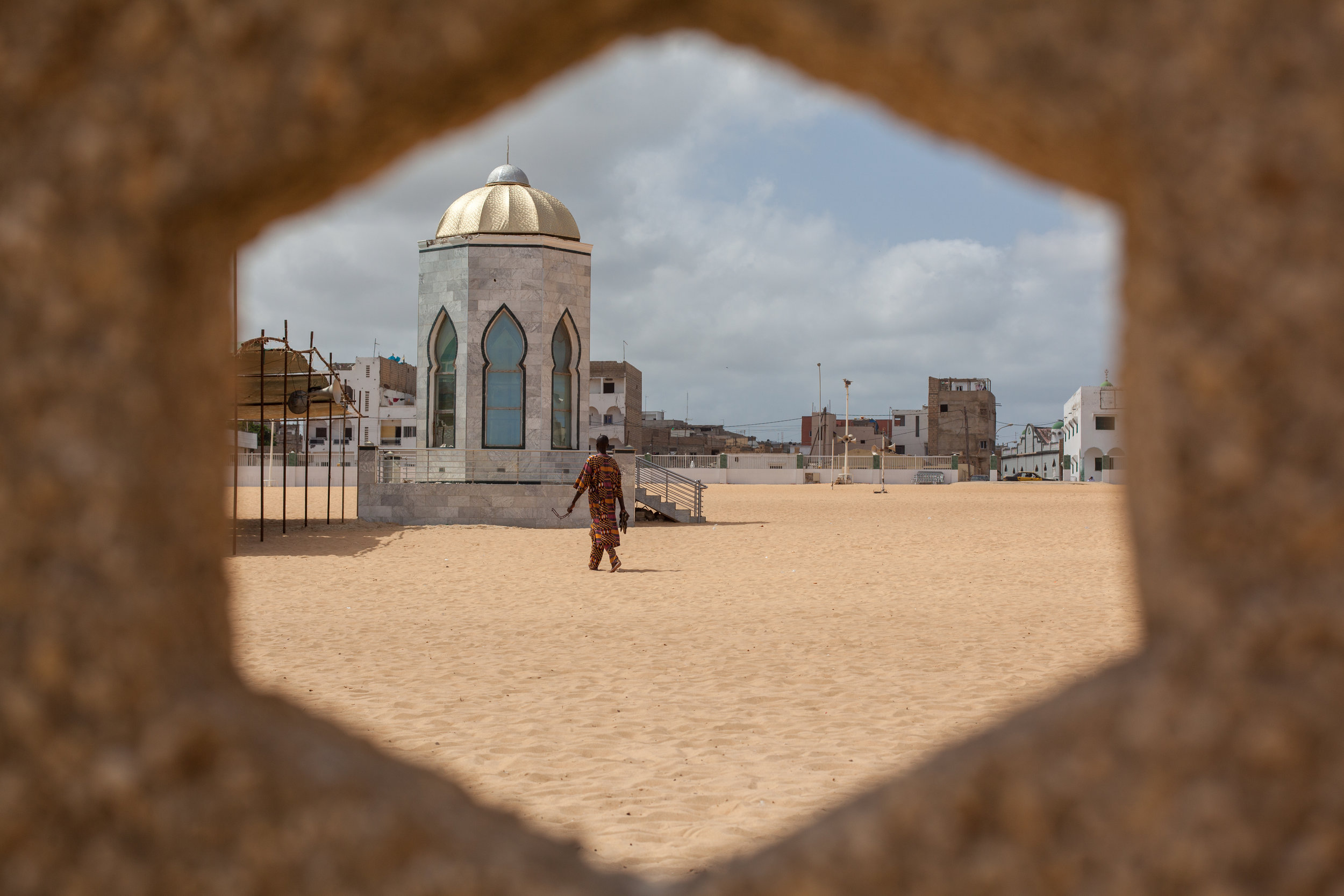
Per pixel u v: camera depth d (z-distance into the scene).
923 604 11.19
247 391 23.44
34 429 1.76
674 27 1.96
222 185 1.78
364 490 25.62
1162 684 1.66
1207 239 1.65
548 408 26.62
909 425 104.56
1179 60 1.64
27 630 1.76
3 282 1.77
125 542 1.76
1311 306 1.61
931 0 1.67
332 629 9.52
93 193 1.77
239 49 1.76
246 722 1.81
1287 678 1.62
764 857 1.80
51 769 1.76
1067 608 10.77
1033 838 1.68
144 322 1.79
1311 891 1.60
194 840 1.77
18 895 1.77
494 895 1.74
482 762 5.16
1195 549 1.67
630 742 5.54
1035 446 98.62
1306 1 1.62
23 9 1.77
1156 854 1.65
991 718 5.95
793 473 67.69
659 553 18.53
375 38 1.73
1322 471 1.62
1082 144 1.74
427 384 27.20
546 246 26.56
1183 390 1.68
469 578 14.23
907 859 1.71
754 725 5.88
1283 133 1.62
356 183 2.07
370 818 1.76
